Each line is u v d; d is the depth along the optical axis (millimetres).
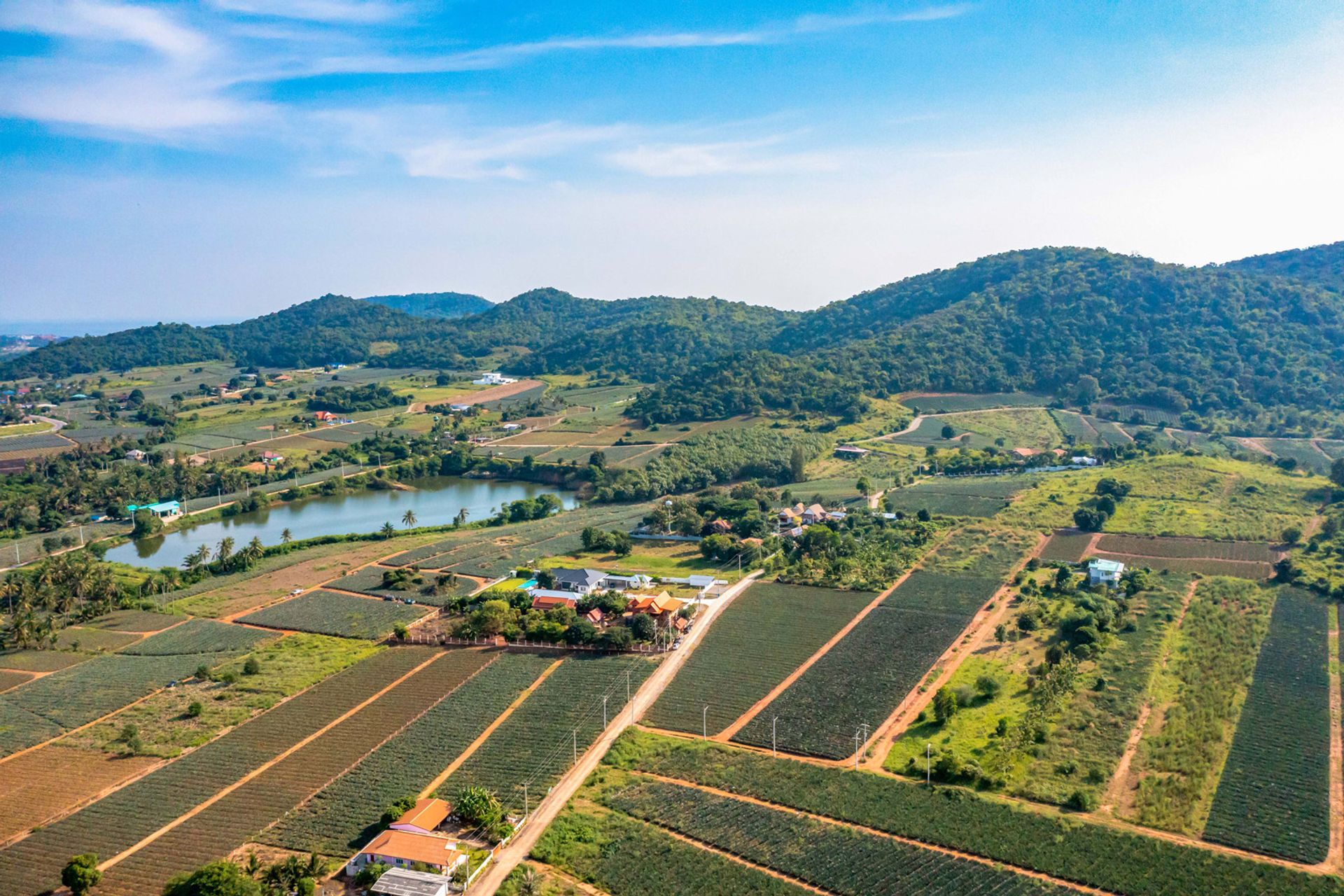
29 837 103000
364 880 93312
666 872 94438
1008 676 137875
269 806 108688
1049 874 92438
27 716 134250
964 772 110812
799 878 93375
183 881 90062
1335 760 111750
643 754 119625
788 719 128125
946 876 92312
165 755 121938
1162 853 94312
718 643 156875
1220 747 114938
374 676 146625
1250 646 143375
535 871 94812
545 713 131750
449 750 120875
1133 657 140875
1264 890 88562
